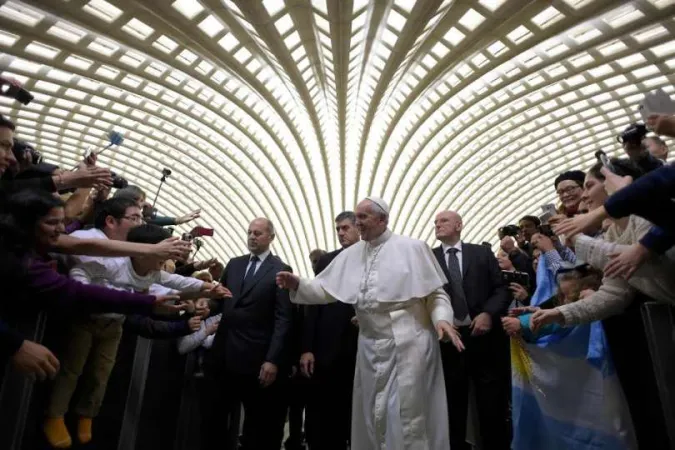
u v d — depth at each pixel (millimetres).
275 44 22797
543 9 19891
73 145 38750
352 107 33625
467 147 38312
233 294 4637
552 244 4504
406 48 22609
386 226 3980
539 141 38344
